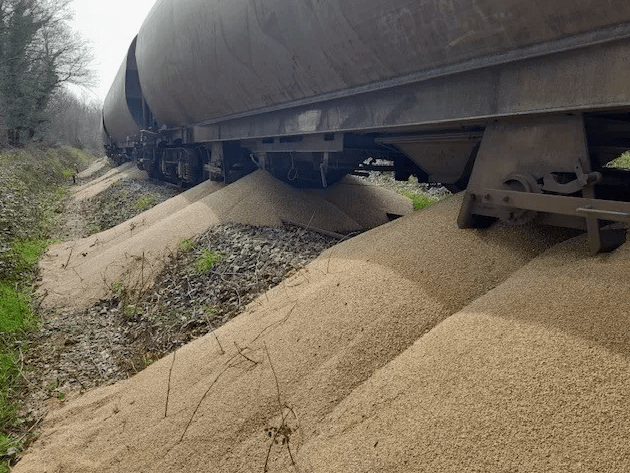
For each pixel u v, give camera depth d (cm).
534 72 340
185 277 613
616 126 351
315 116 635
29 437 367
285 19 542
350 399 278
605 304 252
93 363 481
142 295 617
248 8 608
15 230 955
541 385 222
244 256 609
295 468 249
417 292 357
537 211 358
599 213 293
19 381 452
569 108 317
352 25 453
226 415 305
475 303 316
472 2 338
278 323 388
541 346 243
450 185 570
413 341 318
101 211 1409
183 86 988
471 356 258
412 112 462
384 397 264
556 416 206
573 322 250
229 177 1068
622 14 269
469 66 382
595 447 188
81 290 688
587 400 207
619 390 206
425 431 227
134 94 1767
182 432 307
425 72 429
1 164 1711
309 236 655
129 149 2359
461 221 421
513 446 202
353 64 496
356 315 351
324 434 262
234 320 460
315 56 536
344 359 313
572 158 328
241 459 272
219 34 711
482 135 450
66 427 371
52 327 574
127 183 1773
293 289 459
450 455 210
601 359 223
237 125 915
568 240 361
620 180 364
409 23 398
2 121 2694
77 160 4041
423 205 1062
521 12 316
